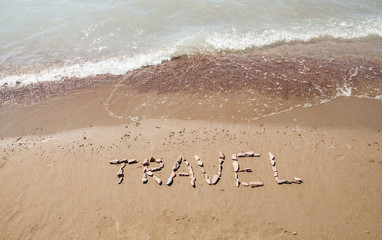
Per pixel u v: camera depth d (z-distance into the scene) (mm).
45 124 2473
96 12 3898
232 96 2656
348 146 2232
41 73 3021
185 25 3707
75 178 2080
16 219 1891
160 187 2016
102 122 2469
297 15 3930
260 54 3232
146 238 1803
